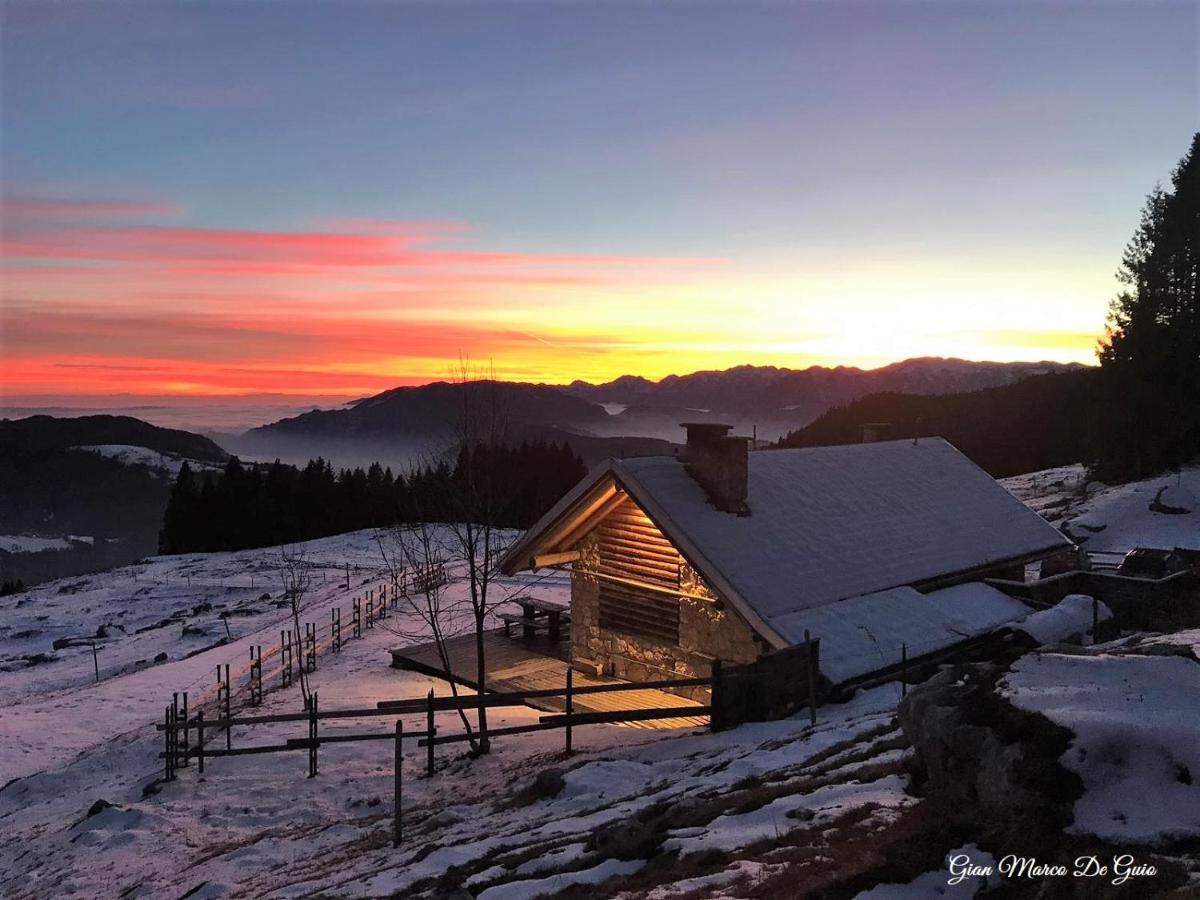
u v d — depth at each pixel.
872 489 19.95
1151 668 5.73
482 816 10.16
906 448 23.14
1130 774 5.02
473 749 13.73
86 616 39.22
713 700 12.35
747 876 5.64
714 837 6.60
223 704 17.70
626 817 8.05
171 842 11.31
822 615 14.58
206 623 32.31
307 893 8.05
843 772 7.47
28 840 12.78
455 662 20.00
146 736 17.42
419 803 11.61
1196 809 4.73
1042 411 80.81
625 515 17.72
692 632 16.20
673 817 7.43
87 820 12.53
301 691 18.73
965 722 5.93
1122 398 44.16
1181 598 17.78
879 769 7.23
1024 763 5.26
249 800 12.67
